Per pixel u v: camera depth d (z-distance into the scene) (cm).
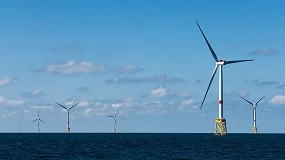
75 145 19250
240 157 12331
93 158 11912
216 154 13350
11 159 11481
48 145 19138
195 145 19062
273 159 11762
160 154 13288
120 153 13725
